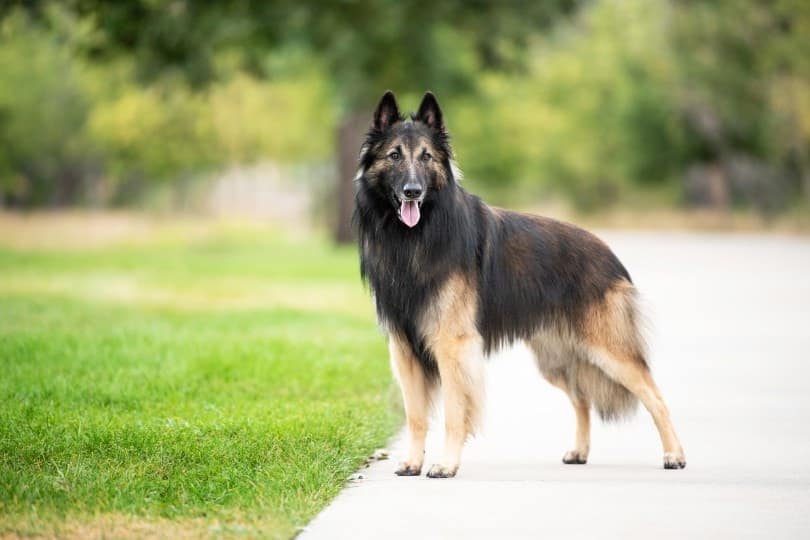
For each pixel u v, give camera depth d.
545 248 8.41
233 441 8.28
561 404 11.05
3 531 6.06
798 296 22.08
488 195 73.81
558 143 73.12
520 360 14.58
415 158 7.91
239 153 51.06
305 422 9.10
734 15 57.84
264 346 13.50
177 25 26.09
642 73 67.44
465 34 32.28
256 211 74.19
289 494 6.89
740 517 6.55
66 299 19.83
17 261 31.39
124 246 42.78
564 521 6.47
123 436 8.33
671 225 63.25
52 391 10.45
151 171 51.72
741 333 16.47
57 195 71.94
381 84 32.44
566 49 73.19
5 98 57.59
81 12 24.83
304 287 23.75
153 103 47.25
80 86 57.38
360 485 7.54
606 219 68.88
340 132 37.41
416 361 8.17
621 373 8.27
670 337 16.02
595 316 8.32
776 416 10.07
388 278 8.06
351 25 29.05
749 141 62.78
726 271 28.62
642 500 7.02
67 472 7.25
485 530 6.27
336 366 12.25
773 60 57.50
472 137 61.41
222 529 6.14
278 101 49.72
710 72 60.94
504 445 9.08
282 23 27.88
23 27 29.88
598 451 8.84
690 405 10.70
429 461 8.53
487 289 8.16
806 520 6.48
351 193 37.62
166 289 22.88
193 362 12.24
